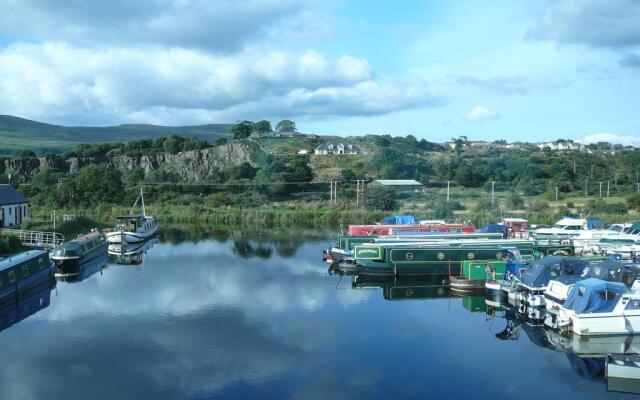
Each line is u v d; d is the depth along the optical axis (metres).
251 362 25.23
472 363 25.12
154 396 21.77
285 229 81.75
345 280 43.50
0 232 54.50
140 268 48.88
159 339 28.47
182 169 165.50
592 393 21.94
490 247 43.28
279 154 174.38
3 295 33.31
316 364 24.97
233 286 41.06
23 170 152.50
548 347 27.08
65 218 72.88
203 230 80.50
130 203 104.19
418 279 42.59
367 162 156.25
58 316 32.66
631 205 85.25
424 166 153.00
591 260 33.47
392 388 22.47
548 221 75.50
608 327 27.53
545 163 143.38
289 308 34.59
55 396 21.72
